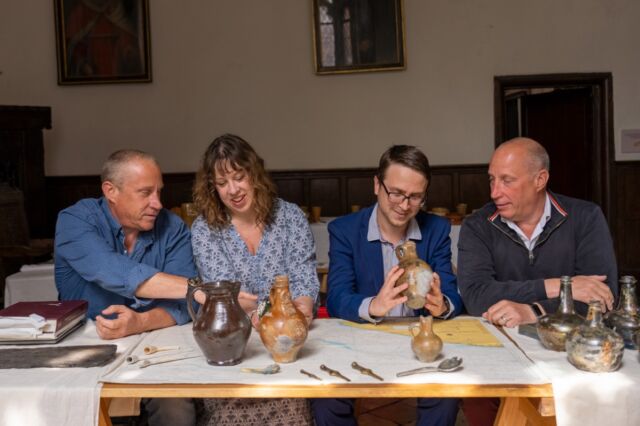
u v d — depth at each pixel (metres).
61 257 2.25
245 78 6.88
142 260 2.28
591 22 6.77
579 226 2.25
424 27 6.82
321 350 1.75
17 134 5.63
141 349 1.80
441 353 1.69
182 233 2.35
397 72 6.86
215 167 2.08
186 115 6.89
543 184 2.17
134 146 6.90
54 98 6.85
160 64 6.84
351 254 2.29
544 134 7.95
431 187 6.94
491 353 1.68
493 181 2.18
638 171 6.93
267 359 1.69
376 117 6.90
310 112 6.91
